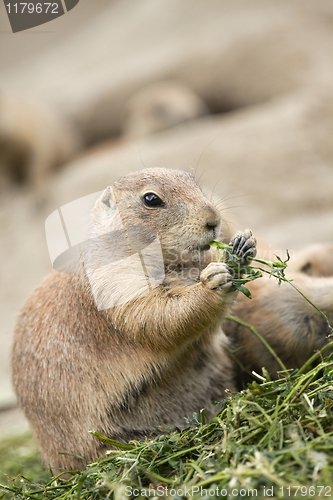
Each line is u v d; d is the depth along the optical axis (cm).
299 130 2872
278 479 702
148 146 2984
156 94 3431
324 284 1181
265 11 3872
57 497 892
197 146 2839
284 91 3319
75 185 2866
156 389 1092
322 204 2680
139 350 1058
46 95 4041
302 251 1415
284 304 1184
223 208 1230
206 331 1083
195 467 786
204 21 4044
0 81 4728
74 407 1088
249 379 1220
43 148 3066
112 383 1070
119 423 1081
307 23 3606
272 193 2670
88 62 4331
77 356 1086
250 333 1204
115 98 3744
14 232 2858
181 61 3619
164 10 4341
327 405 827
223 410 887
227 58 3509
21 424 1652
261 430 809
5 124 2988
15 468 1303
